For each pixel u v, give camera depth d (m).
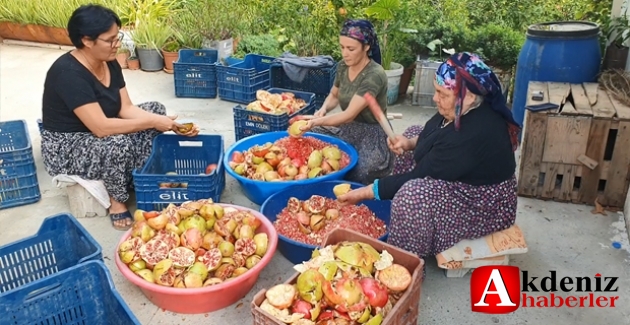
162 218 2.45
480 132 2.25
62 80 2.87
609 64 3.93
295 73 4.78
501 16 6.43
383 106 3.25
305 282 1.90
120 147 2.94
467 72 2.17
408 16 5.16
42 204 3.28
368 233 2.70
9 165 3.15
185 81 5.23
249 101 5.00
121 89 3.20
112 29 2.81
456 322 2.32
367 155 3.30
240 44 5.89
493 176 2.34
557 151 3.14
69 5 6.97
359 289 1.89
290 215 2.79
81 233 2.34
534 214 3.13
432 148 2.39
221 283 2.24
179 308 2.33
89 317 2.17
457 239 2.46
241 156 3.30
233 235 2.49
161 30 6.14
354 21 3.07
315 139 3.44
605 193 3.15
